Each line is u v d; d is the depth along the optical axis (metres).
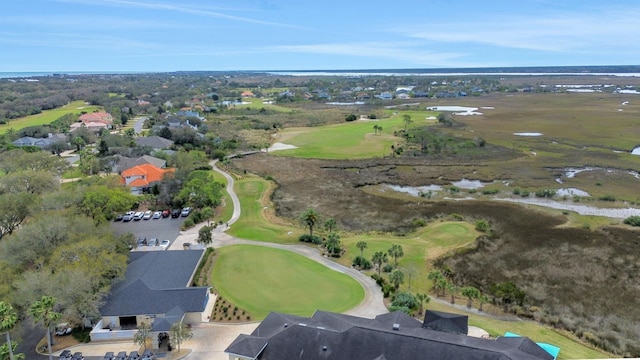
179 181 115.06
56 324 56.75
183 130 178.75
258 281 72.56
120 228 97.62
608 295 69.12
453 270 78.00
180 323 57.00
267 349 48.94
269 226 98.94
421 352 46.00
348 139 193.88
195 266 73.56
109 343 57.47
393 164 153.00
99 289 60.97
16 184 95.75
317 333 49.56
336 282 72.19
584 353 54.41
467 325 54.81
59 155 165.12
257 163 157.62
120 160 139.50
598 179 129.12
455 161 154.12
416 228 98.31
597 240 87.81
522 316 64.31
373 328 49.91
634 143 170.50
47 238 69.25
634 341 57.47
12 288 58.34
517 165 146.12
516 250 85.00
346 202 117.19
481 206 109.62
